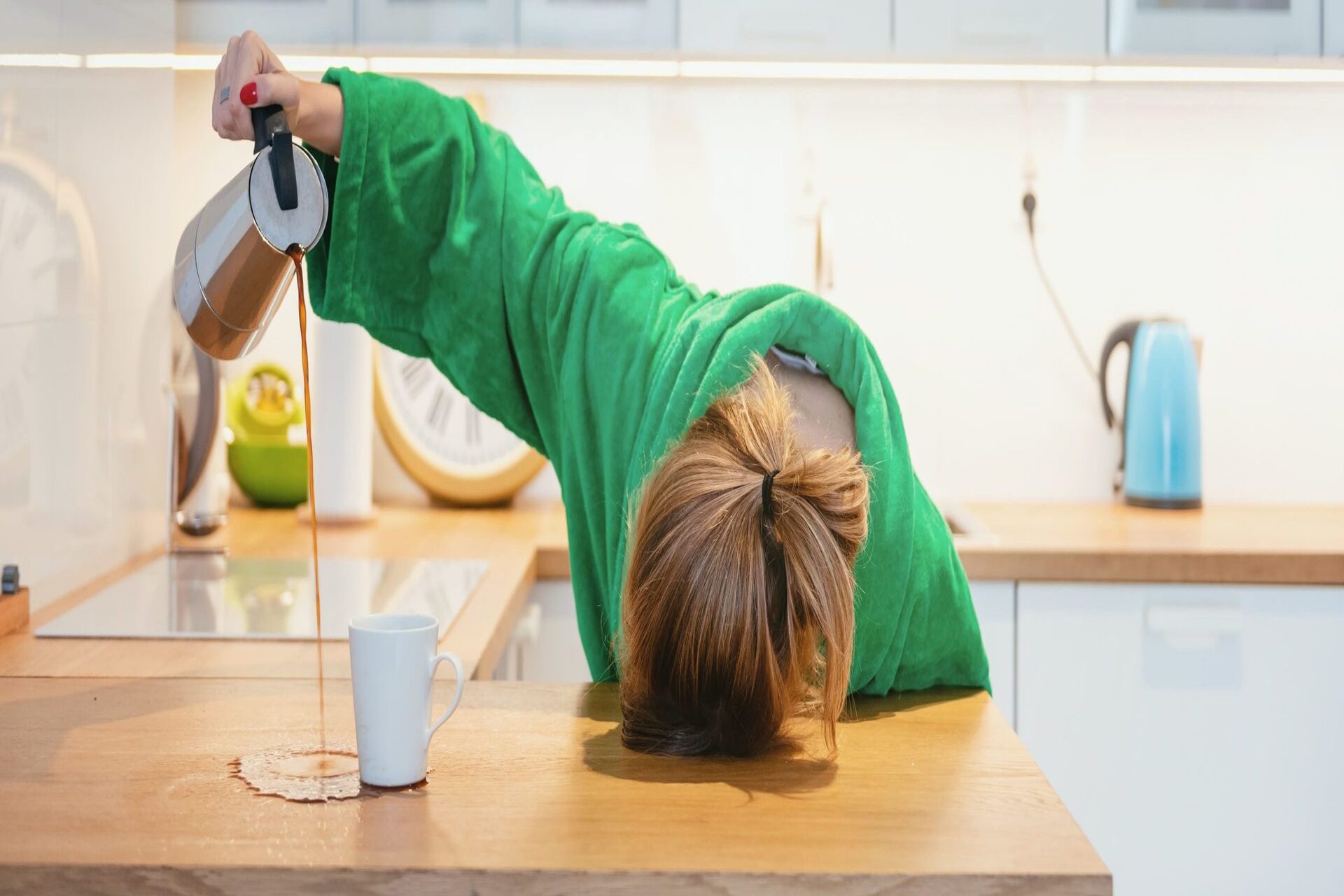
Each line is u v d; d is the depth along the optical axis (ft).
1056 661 6.59
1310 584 6.54
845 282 7.97
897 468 3.78
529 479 7.82
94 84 5.86
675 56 7.03
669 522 3.21
